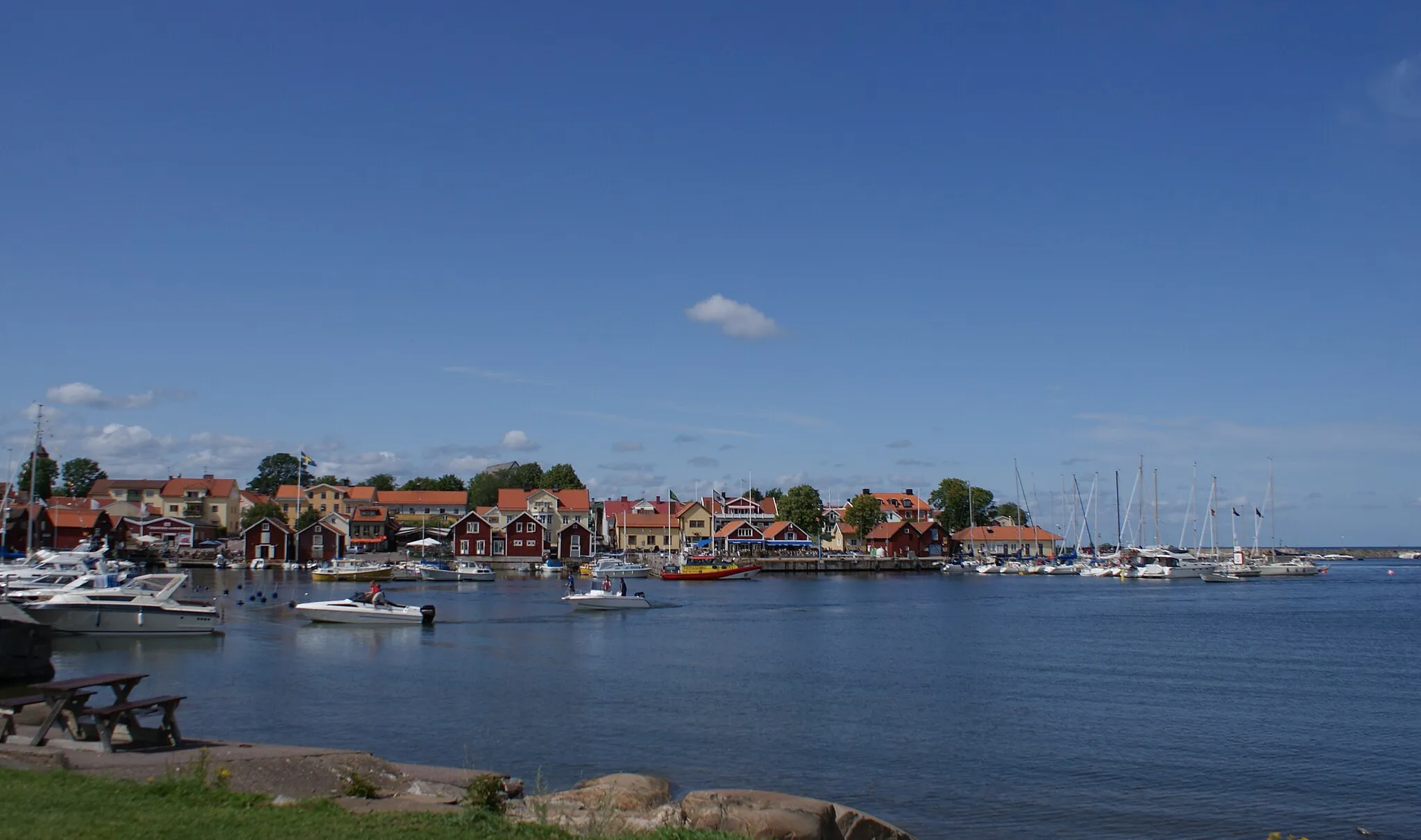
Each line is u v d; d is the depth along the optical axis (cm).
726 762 3284
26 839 1417
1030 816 2788
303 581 12450
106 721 2288
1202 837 2631
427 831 1609
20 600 5991
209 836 1491
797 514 19762
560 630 7256
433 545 16900
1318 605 10869
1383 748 3622
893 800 2909
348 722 3759
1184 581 16150
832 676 5134
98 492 19662
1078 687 4891
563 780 3036
